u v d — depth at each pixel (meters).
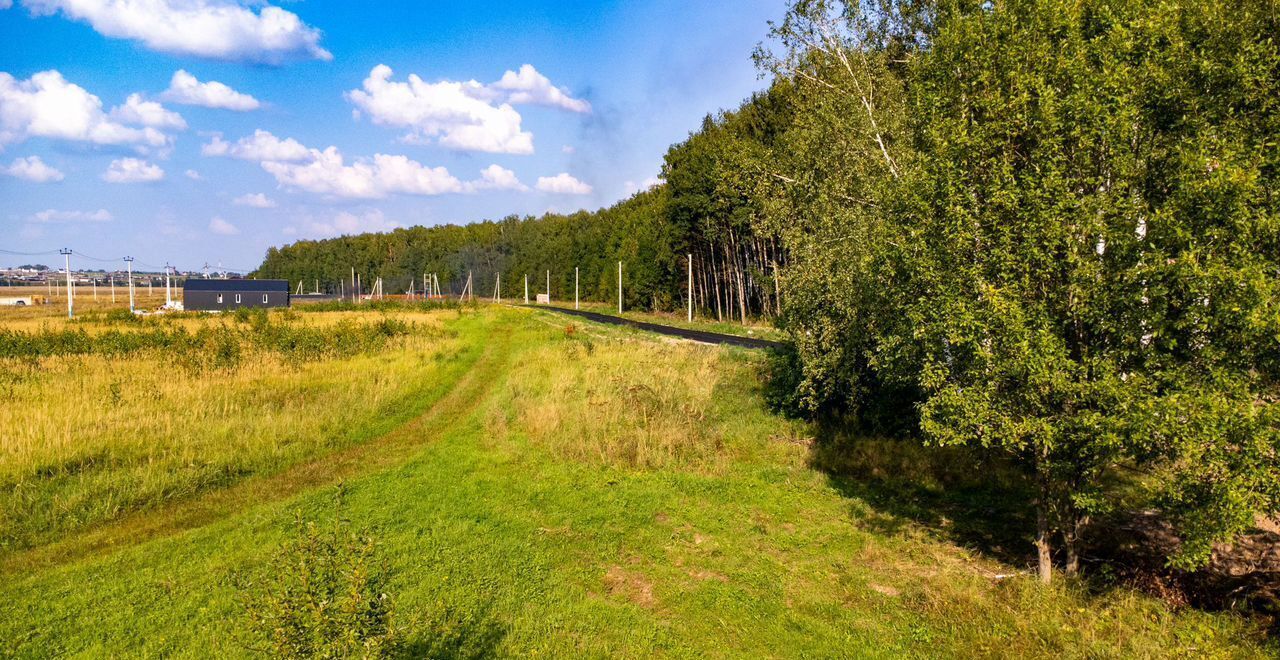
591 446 13.70
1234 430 5.61
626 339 34.62
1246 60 6.03
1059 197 6.41
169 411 15.02
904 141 12.91
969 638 6.69
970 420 6.84
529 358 26.02
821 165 14.73
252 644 5.98
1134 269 6.01
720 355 25.86
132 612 7.17
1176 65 6.32
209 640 6.60
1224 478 5.74
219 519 10.11
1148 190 6.42
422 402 18.67
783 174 16.45
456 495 11.09
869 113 13.89
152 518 10.11
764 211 16.12
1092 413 6.19
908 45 15.51
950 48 7.72
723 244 55.28
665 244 62.19
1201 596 7.30
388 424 16.16
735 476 12.25
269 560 8.38
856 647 6.69
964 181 7.20
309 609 4.73
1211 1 6.41
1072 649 6.27
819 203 14.42
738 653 6.64
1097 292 6.23
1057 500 7.62
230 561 8.42
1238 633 6.41
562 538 9.42
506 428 15.60
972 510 10.38
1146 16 6.65
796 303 14.36
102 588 7.73
